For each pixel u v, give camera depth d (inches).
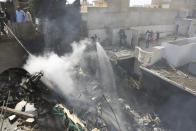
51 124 287.4
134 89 797.2
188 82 642.2
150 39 1002.1
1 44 446.9
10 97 347.9
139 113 703.1
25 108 316.5
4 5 590.6
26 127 278.2
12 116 292.8
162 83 679.7
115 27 1064.8
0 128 272.2
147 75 742.5
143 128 629.6
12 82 384.2
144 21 1206.9
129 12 1102.4
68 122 296.4
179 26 1349.7
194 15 1497.3
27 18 540.1
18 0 633.0
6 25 464.8
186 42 857.5
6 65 464.4
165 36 1309.1
